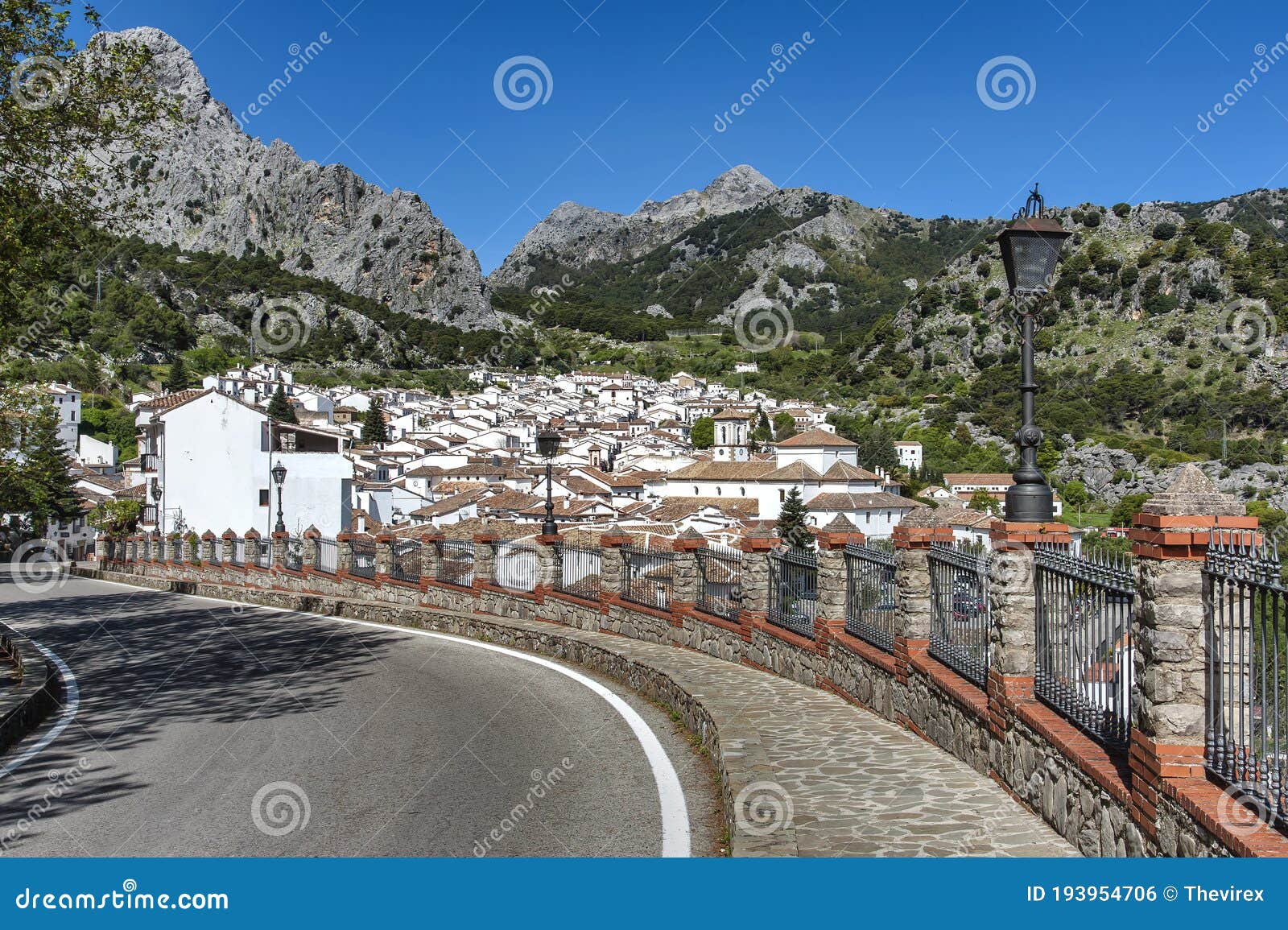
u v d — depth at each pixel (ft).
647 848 21.48
